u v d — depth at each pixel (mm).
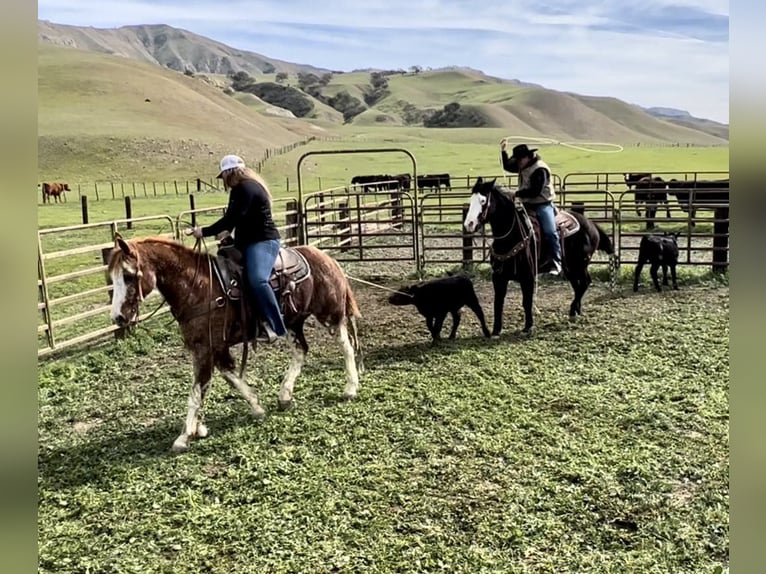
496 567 3246
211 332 4812
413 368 6434
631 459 4344
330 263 5672
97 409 5684
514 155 7520
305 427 5066
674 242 9484
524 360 6582
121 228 18484
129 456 4688
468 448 4598
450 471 4277
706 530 3510
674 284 9727
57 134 55000
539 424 4973
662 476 4109
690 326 7570
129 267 4332
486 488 4043
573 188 28359
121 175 48062
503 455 4492
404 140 90750
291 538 3568
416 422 5102
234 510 3891
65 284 11359
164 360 7145
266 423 5160
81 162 49781
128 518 3850
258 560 3385
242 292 4930
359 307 9180
